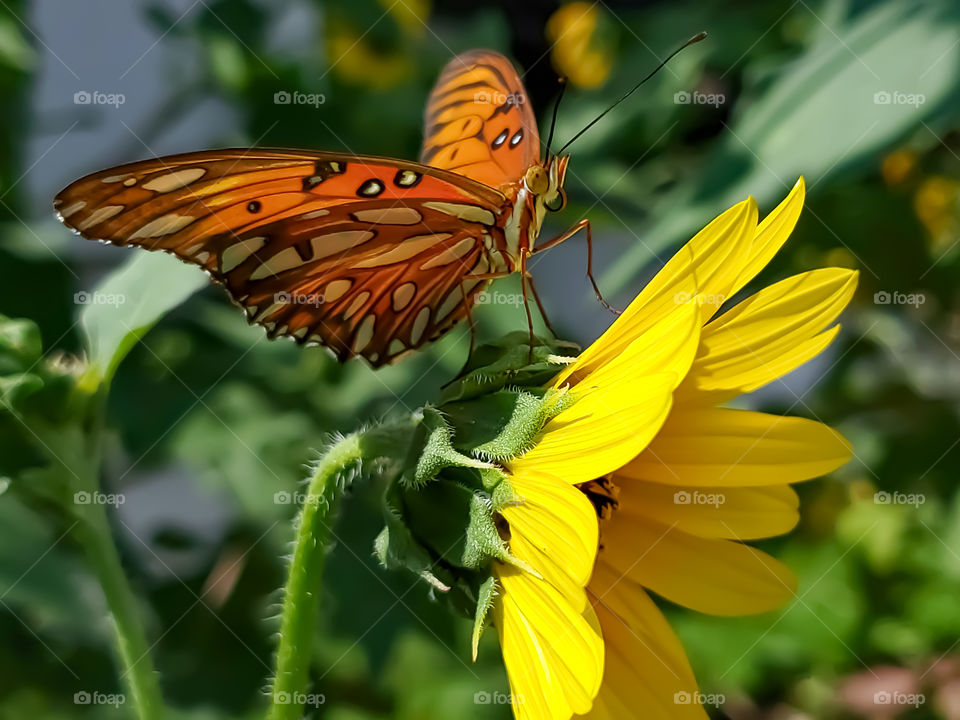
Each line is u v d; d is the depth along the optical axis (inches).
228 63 9.2
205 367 8.4
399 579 8.2
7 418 5.6
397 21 9.7
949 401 9.2
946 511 8.9
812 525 9.2
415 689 8.3
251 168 5.3
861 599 8.8
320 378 8.5
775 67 6.4
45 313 7.7
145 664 5.8
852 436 9.2
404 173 5.6
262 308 5.8
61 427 5.7
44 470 5.7
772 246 5.3
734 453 5.4
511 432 5.3
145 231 5.3
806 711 8.6
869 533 8.9
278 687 5.7
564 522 5.1
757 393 9.1
